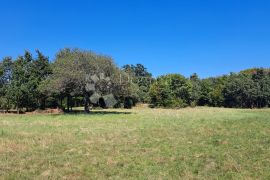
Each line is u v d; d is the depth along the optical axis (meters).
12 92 56.22
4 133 25.84
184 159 17.23
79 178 14.13
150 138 23.62
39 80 58.09
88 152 18.95
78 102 81.50
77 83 51.06
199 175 14.52
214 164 16.16
